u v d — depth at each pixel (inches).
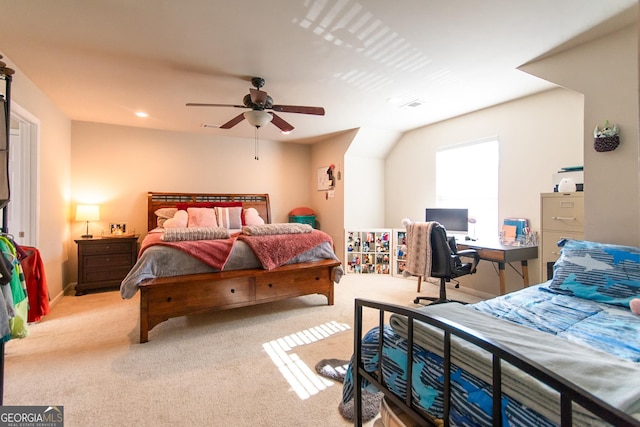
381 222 208.2
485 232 146.6
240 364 80.7
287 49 88.1
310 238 129.0
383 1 67.3
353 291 153.1
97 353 86.3
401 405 43.3
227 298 107.5
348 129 183.8
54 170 133.5
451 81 111.4
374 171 204.7
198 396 66.7
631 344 45.8
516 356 28.9
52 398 65.4
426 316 38.9
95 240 148.3
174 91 120.0
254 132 190.7
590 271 71.2
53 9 69.2
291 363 81.4
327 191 211.6
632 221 79.3
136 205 176.2
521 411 31.4
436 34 80.7
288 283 119.7
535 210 125.1
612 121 81.8
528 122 127.0
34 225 112.7
